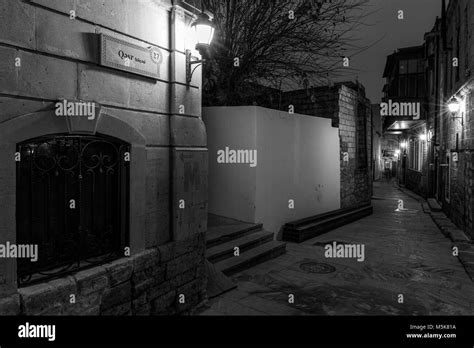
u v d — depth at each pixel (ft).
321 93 38.04
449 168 37.32
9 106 8.61
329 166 35.47
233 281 18.34
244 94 30.68
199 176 14.80
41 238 9.95
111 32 11.05
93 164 11.18
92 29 10.46
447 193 39.24
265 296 16.40
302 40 28.50
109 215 11.87
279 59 29.55
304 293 16.84
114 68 10.98
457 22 34.06
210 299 15.90
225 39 28.73
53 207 10.22
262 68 29.99
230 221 24.94
